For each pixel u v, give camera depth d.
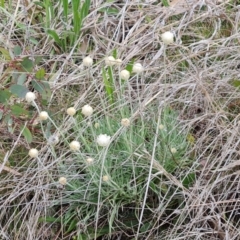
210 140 0.77
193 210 0.71
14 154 0.80
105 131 0.76
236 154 0.73
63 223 0.74
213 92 0.80
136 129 0.76
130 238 0.73
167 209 0.72
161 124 0.74
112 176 0.72
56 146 0.79
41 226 0.75
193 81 0.80
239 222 0.70
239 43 0.85
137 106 0.79
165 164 0.73
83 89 0.86
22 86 0.76
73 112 0.69
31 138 0.76
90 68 0.80
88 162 0.68
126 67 0.82
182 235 0.70
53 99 0.85
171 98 0.80
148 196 0.73
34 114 0.82
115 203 0.72
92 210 0.74
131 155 0.69
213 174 0.70
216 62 0.84
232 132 0.73
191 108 0.81
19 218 0.75
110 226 0.70
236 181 0.72
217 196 0.72
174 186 0.73
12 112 0.77
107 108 0.77
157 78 0.84
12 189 0.77
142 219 0.73
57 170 0.75
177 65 0.86
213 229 0.70
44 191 0.75
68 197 0.75
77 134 0.78
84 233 0.73
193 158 0.75
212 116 0.78
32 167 0.79
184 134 0.76
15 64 0.79
